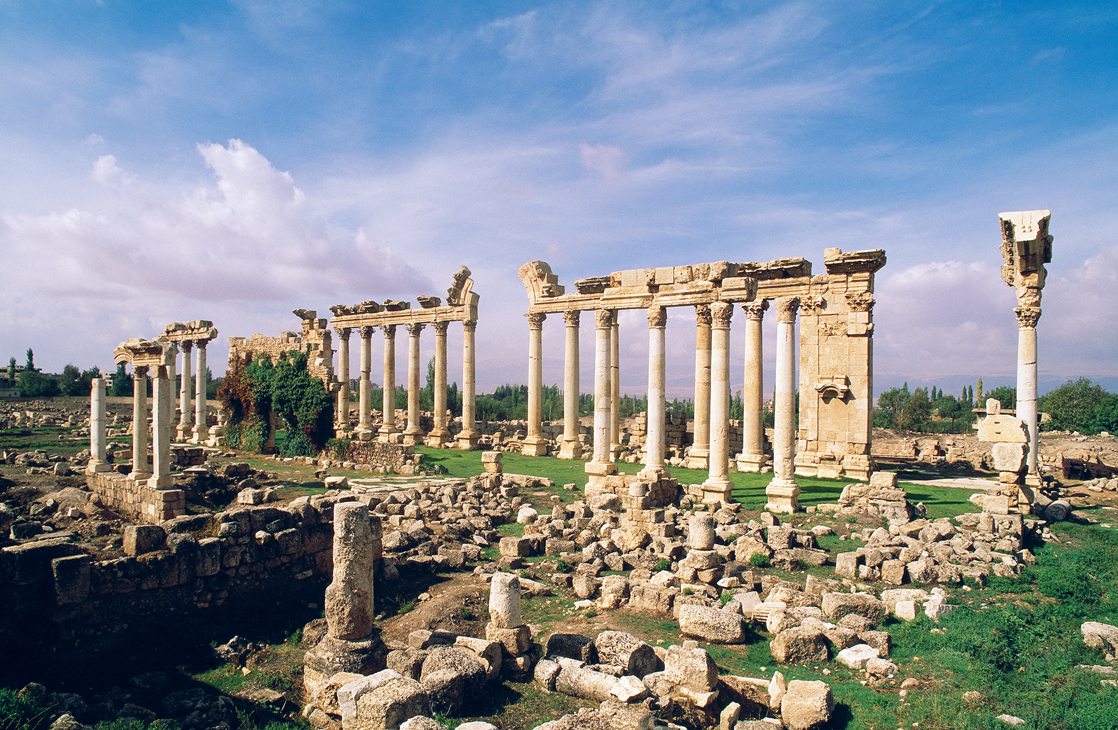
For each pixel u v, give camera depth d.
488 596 17.28
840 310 40.97
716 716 10.84
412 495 29.67
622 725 9.60
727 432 30.50
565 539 23.11
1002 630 14.06
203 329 56.41
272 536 17.58
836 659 13.16
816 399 41.59
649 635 14.57
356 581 13.02
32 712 10.42
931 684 11.82
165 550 15.62
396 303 61.66
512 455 51.72
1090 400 79.56
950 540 21.89
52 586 13.64
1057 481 37.97
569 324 50.06
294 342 52.19
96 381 32.16
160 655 14.31
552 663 12.34
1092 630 13.81
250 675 13.50
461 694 11.29
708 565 18.08
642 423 53.16
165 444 26.80
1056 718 10.37
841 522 26.38
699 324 40.09
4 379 136.75
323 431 48.97
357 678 11.58
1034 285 30.95
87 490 30.78
